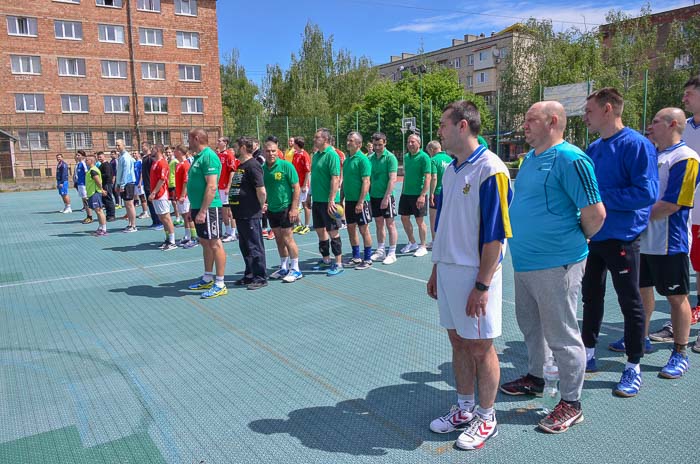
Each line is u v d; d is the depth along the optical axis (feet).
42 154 120.47
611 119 11.57
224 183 34.01
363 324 17.10
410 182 27.99
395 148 135.95
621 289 11.55
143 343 15.79
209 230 20.76
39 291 22.53
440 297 9.81
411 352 14.57
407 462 9.27
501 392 11.91
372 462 9.28
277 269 25.96
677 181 12.07
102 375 13.44
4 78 116.67
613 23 132.36
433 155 27.63
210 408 11.53
